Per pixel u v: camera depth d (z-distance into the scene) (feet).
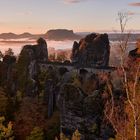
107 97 265.13
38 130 327.47
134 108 83.46
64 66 469.16
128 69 133.18
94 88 323.37
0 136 288.71
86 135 275.59
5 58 499.92
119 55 82.38
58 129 338.95
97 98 277.44
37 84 455.63
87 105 279.69
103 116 269.03
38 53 503.61
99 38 476.95
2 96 404.57
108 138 264.52
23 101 414.00
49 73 461.78
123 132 94.17
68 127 288.71
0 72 490.08
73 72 436.76
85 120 279.69
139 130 124.67
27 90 452.76
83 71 433.48
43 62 485.97
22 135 351.25
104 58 472.03
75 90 291.17
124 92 254.06
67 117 289.12
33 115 384.68
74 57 493.77
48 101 404.57
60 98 297.94
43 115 388.16
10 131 292.81
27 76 470.80
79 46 497.87
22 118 376.68
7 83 477.36
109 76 271.69
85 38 497.05
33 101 413.18
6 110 387.75
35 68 483.51
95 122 273.54
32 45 506.07
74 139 225.35
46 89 413.59
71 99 288.92
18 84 467.52
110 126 265.13
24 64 479.41
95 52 474.49
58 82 426.92
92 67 424.46
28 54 485.97
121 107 217.56
